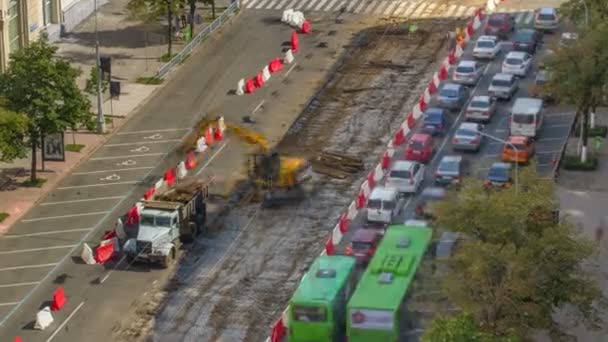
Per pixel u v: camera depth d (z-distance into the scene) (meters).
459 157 188.38
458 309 137.50
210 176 188.88
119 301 155.38
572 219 172.62
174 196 170.00
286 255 166.00
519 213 135.38
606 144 199.12
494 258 129.50
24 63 182.75
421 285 142.62
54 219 177.00
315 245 168.50
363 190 179.12
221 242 169.62
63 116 186.12
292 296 148.88
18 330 149.25
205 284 159.00
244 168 191.88
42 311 150.12
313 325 138.88
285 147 198.75
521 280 129.88
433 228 151.75
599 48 184.00
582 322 140.50
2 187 186.12
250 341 145.88
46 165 193.38
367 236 159.75
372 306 136.00
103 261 164.25
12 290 158.25
